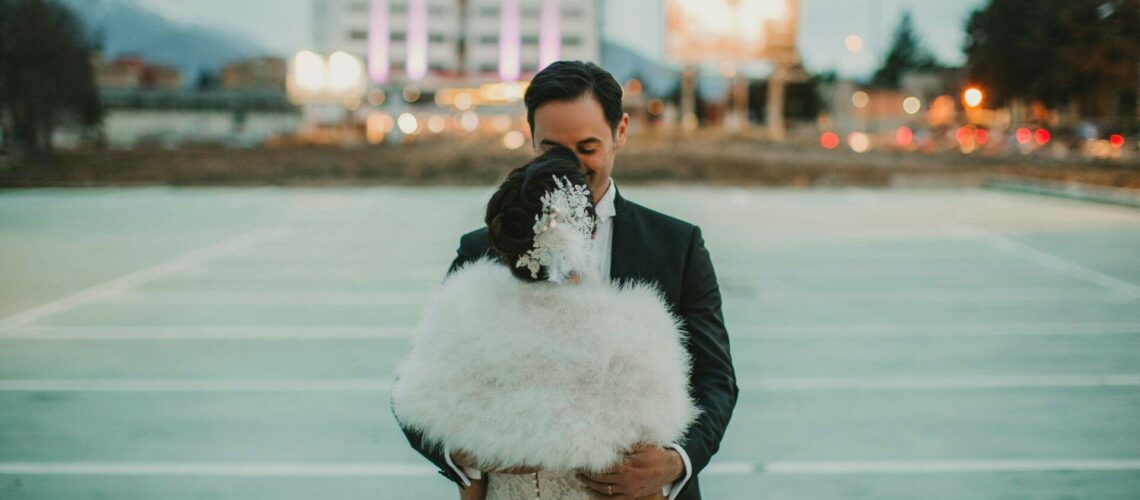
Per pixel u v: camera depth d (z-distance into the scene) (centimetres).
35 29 3659
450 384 178
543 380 174
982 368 693
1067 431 537
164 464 489
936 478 464
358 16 11406
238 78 11838
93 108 4838
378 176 3384
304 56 5212
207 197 2700
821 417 569
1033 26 2961
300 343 795
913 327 852
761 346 775
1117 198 2259
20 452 507
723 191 2970
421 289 1091
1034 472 471
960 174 3231
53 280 1166
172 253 1445
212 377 677
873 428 546
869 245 1524
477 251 216
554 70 203
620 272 206
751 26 4184
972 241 1580
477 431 174
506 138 4919
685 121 5356
